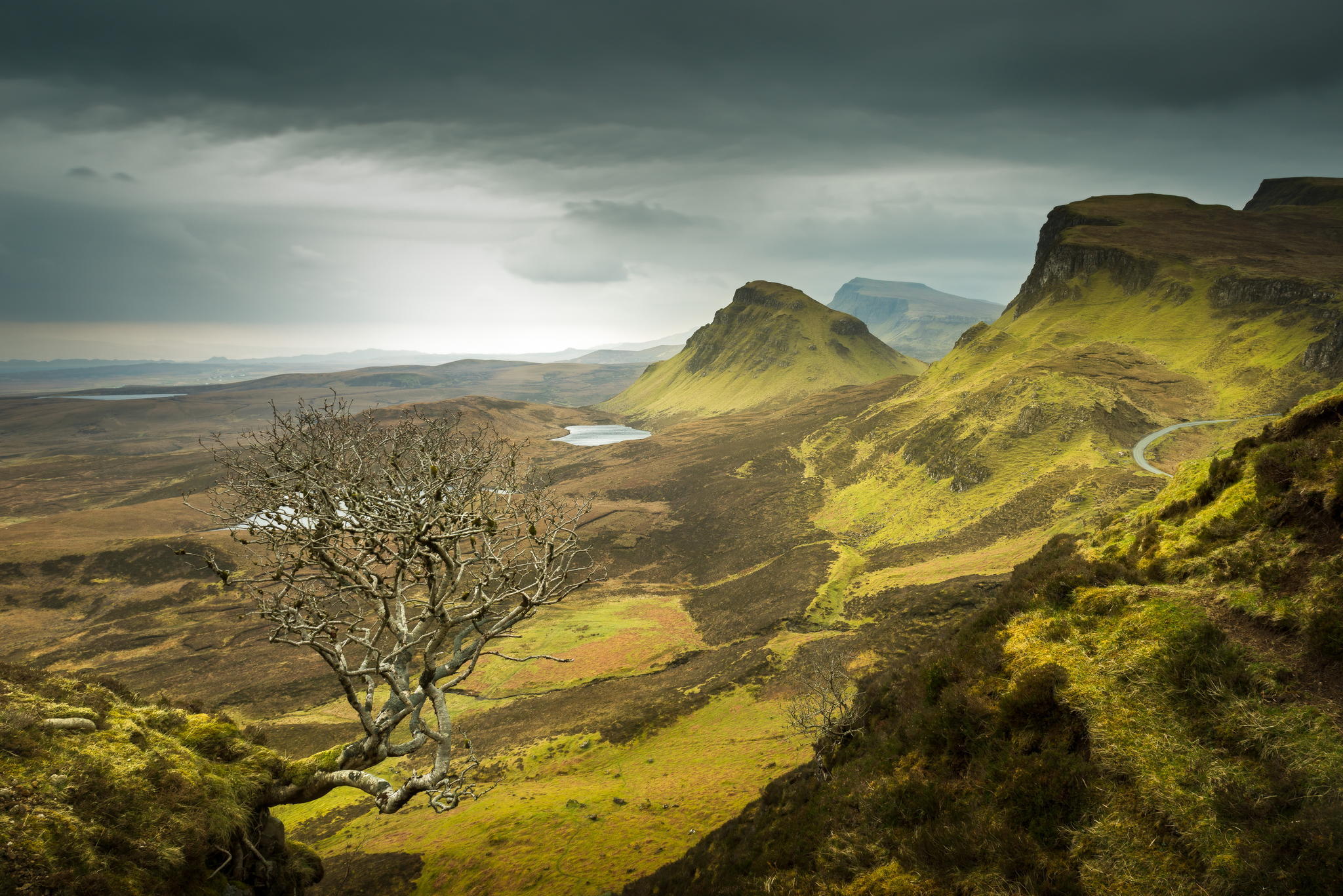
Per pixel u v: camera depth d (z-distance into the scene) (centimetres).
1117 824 767
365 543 980
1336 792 648
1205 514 1289
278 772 1292
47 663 11544
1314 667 810
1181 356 18338
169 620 13288
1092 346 19688
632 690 7775
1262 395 14950
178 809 1065
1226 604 989
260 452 932
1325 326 15762
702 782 4803
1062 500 11619
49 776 973
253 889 1224
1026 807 873
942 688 1292
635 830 4056
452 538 969
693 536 17462
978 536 11688
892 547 12862
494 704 7925
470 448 1109
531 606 1126
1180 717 838
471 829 4625
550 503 1197
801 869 1142
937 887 863
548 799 4975
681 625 10794
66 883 839
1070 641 1101
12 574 15088
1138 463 12381
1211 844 675
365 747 1157
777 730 5597
